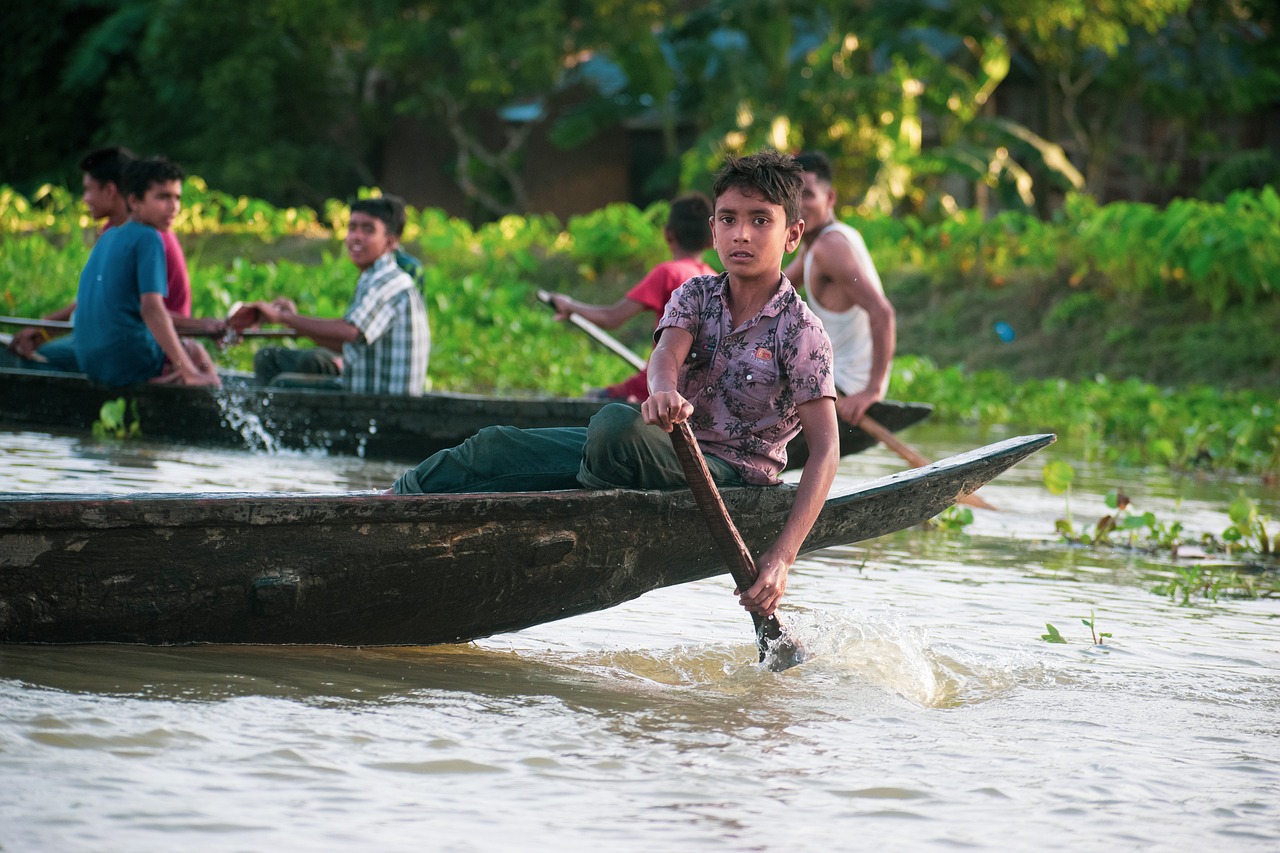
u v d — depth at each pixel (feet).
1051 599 37.40
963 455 32.19
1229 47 185.26
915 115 158.71
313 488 47.75
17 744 20.04
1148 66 174.40
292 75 184.55
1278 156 190.08
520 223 157.28
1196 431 75.92
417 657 27.68
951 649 30.63
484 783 20.16
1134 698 27.35
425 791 19.67
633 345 129.39
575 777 20.67
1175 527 47.50
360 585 26.66
